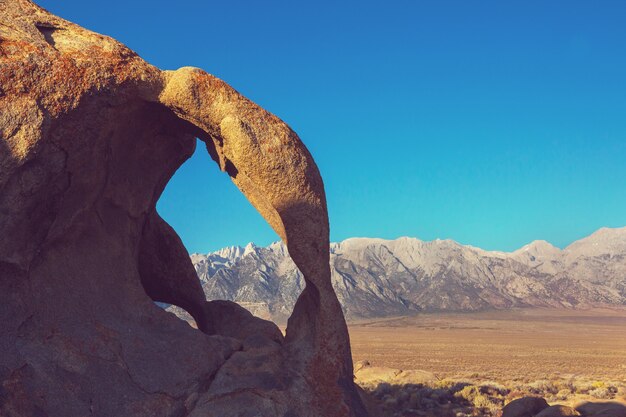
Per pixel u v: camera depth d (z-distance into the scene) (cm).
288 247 1188
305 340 1206
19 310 995
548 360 5388
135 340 1096
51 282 1054
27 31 1069
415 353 6391
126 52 1146
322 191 1207
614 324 16350
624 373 4031
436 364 4881
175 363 1098
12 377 942
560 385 2553
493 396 2091
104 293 1128
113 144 1170
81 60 1071
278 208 1176
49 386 970
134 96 1138
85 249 1127
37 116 1000
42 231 1047
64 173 1058
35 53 1030
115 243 1192
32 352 978
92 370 1021
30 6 1135
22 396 941
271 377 1141
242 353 1184
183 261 1661
